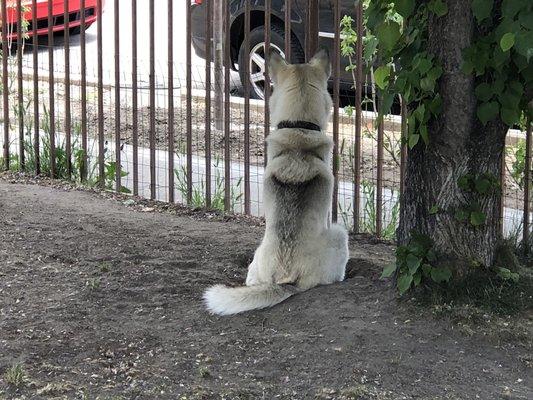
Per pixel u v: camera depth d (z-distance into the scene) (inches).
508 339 228.7
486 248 237.9
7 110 328.5
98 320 238.1
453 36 229.3
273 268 246.8
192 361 226.5
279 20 374.9
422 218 237.0
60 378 221.8
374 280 247.6
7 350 227.6
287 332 233.5
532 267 259.8
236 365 225.5
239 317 239.0
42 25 492.1
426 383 220.4
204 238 276.4
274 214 247.4
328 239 247.6
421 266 235.5
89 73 468.8
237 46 397.1
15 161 331.6
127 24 609.6
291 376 222.5
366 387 219.0
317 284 246.4
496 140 234.8
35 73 319.6
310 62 255.8
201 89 428.5
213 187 315.3
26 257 262.8
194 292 249.3
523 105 233.1
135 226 282.7
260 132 363.6
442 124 233.1
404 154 267.1
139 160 338.3
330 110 255.8
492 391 218.8
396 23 231.3
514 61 227.3
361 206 301.0
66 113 319.0
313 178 246.4
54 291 248.1
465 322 231.3
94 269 257.8
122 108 398.3
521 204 292.2
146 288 249.6
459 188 234.8
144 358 227.3
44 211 290.7
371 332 230.7
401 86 232.7
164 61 496.7
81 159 318.7
